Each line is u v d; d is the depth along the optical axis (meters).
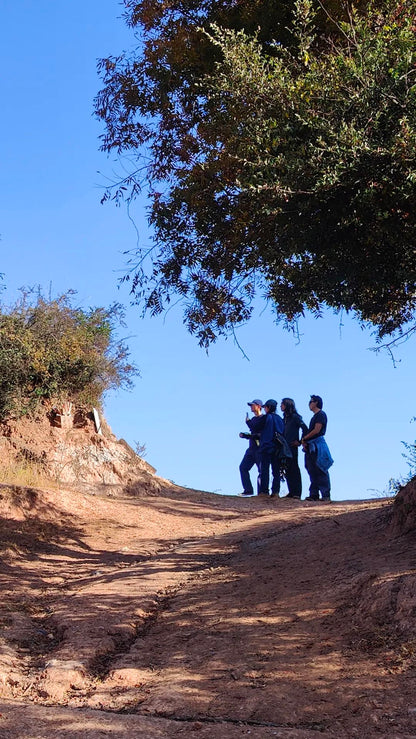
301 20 6.91
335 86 6.34
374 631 4.68
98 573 7.73
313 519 10.25
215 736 3.46
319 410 13.34
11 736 3.48
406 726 3.49
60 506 11.07
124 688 4.35
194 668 4.52
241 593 6.14
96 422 15.34
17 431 14.13
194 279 8.62
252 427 14.23
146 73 8.81
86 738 3.44
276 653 4.61
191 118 8.90
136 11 9.01
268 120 6.66
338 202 6.69
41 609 6.38
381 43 6.27
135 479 14.32
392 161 6.05
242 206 7.59
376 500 11.67
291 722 3.67
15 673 4.68
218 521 11.68
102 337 16.05
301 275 7.73
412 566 5.50
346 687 3.99
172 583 6.96
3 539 8.98
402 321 8.41
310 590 5.79
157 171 8.98
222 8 8.77
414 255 6.88
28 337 15.00
